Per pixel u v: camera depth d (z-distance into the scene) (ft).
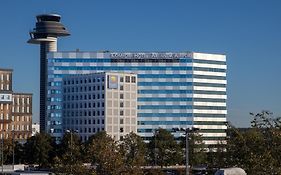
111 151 311.47
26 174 435.94
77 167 314.35
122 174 305.32
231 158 298.76
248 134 295.28
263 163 249.34
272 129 268.82
